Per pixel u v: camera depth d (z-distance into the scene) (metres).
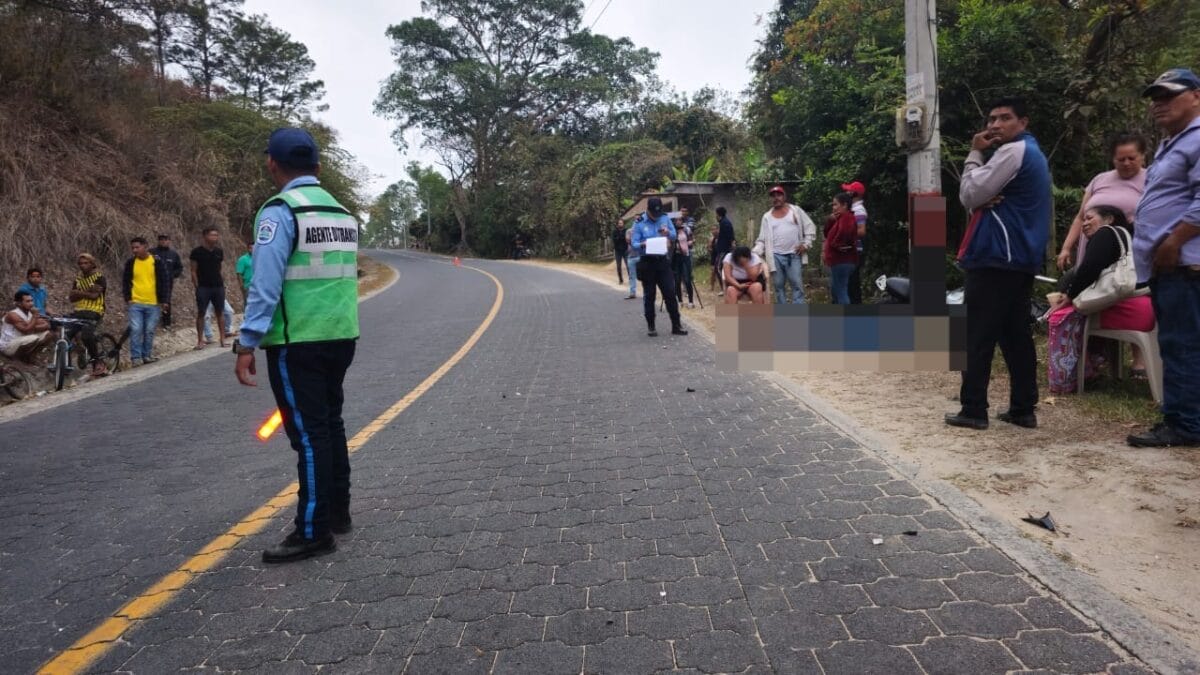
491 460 5.00
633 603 2.96
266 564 3.57
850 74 13.65
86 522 4.41
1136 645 2.42
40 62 15.88
